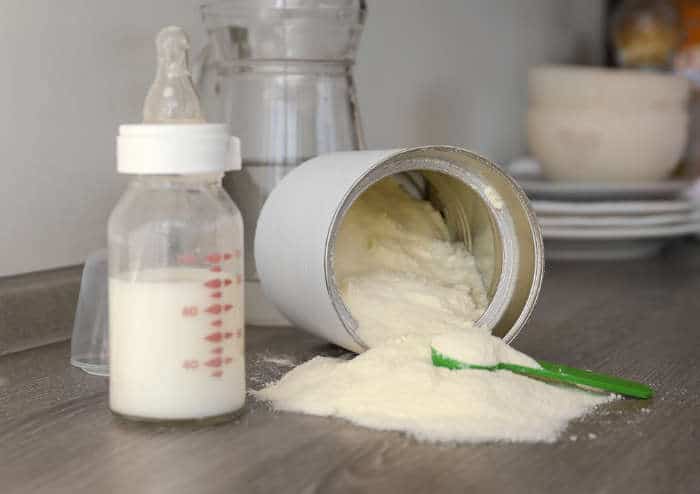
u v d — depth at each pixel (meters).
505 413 0.63
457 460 0.57
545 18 1.82
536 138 1.51
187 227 0.62
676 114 1.49
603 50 2.10
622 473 0.55
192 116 0.66
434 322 0.76
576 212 1.36
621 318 1.01
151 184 0.63
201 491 0.52
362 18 0.94
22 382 0.74
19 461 0.56
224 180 0.91
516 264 0.80
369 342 0.75
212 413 0.62
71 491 0.52
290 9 0.89
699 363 0.82
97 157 0.93
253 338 0.88
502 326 0.81
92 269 0.79
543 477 0.54
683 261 1.44
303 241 0.74
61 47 0.88
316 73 0.91
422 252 0.85
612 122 1.45
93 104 0.92
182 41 0.66
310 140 0.91
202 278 0.62
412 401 0.64
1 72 0.83
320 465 0.56
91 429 0.62
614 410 0.67
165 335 0.61
